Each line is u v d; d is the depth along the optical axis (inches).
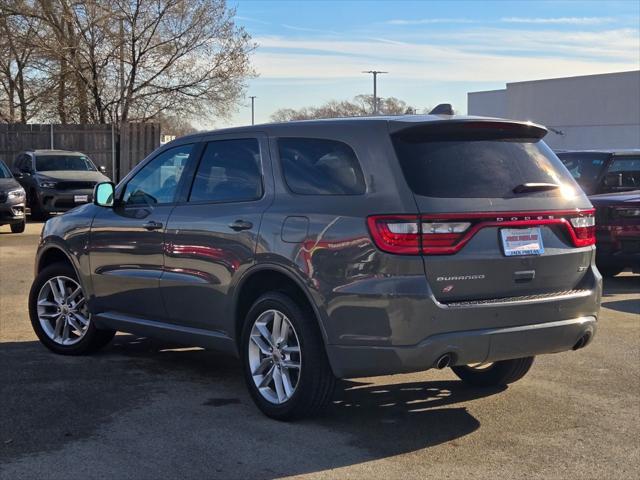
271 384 213.5
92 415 212.4
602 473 179.2
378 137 197.0
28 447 188.5
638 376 258.5
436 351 185.9
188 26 1114.1
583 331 208.2
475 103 2068.2
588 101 1568.7
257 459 183.3
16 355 277.4
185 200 240.4
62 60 1122.7
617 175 464.8
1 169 706.2
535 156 212.5
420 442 196.7
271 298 209.0
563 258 205.2
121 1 1094.4
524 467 181.9
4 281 439.2
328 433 201.6
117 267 256.2
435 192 189.9
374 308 186.7
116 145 1074.1
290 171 214.2
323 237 196.1
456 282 188.7
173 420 209.5
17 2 1071.6
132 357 277.3
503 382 243.9
